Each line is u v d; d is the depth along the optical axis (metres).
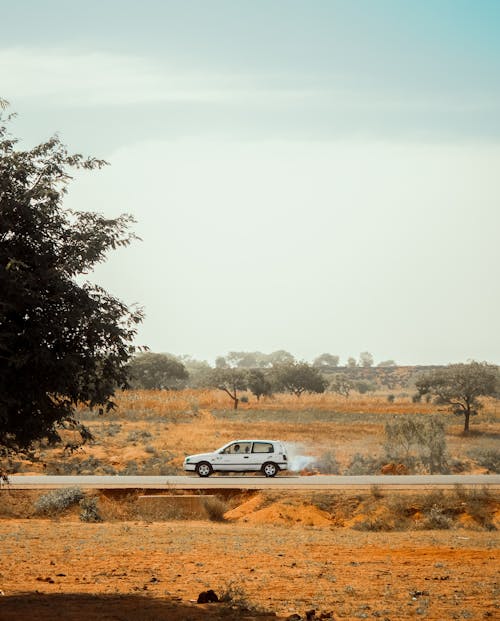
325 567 38.16
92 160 29.30
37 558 41.12
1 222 26.97
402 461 100.81
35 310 27.77
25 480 74.44
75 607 27.02
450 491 64.31
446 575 35.41
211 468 78.06
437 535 52.69
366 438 137.12
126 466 98.62
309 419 178.50
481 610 27.25
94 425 146.38
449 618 25.86
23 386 27.56
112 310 28.81
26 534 51.19
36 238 28.11
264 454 77.69
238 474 82.56
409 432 100.06
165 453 109.25
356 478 76.19
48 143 28.83
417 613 26.50
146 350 29.27
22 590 31.48
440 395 161.75
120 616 25.23
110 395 29.39
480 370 160.38
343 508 62.75
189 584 33.09
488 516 59.41
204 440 127.44
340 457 110.00
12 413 28.11
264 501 64.25
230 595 29.47
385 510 60.50
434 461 99.56
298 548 45.47
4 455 30.06
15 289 26.53
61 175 28.94
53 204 28.25
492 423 178.38
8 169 27.88
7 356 27.06
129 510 63.66
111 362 28.88
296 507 62.62
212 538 49.94
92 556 41.91
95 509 62.06
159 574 36.03
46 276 27.20
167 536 50.81
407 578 34.69
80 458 102.38
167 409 182.00
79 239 28.50
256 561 40.25
